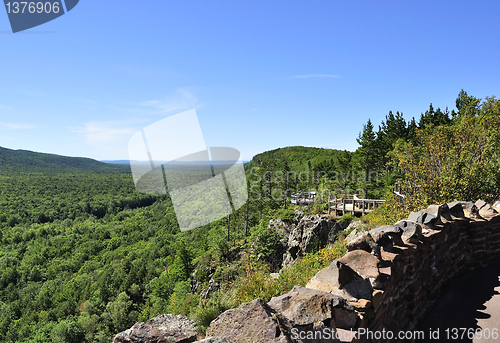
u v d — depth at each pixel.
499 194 8.76
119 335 1.77
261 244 23.25
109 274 58.59
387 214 11.02
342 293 2.15
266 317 1.51
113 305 47.25
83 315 48.22
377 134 36.09
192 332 1.86
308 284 2.28
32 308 60.91
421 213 4.35
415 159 10.81
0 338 52.47
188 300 20.31
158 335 1.77
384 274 2.54
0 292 71.06
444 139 9.84
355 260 2.64
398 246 3.18
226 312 1.65
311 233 18.45
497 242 5.35
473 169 8.41
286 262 20.31
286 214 25.97
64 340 43.66
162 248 54.22
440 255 4.15
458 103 30.78
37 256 84.94
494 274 4.60
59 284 70.44
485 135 9.49
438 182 8.98
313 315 1.67
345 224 17.11
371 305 2.16
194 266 29.34
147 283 51.09
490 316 3.37
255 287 5.59
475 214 5.18
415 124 34.06
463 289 4.10
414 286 3.24
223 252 26.33
